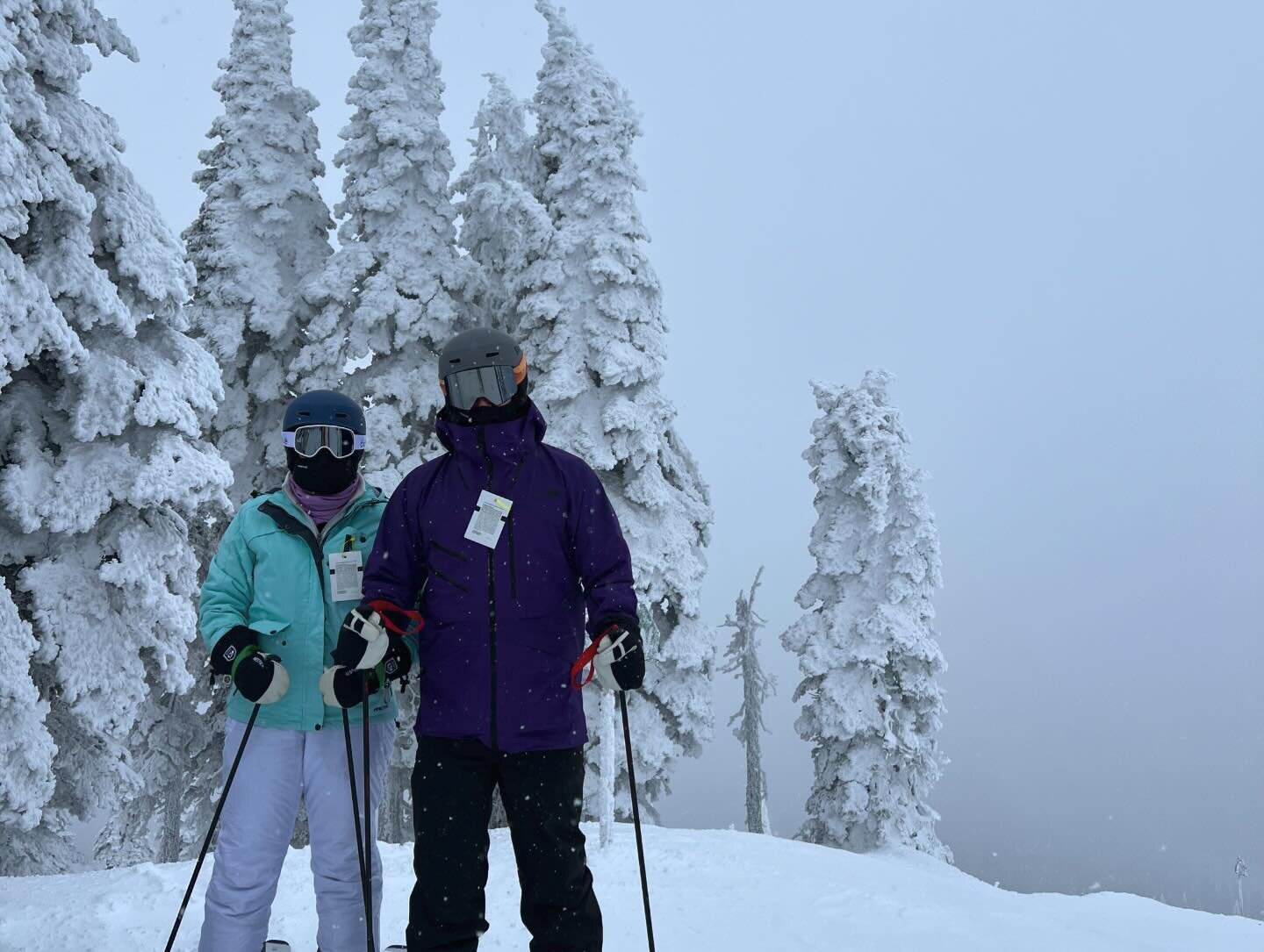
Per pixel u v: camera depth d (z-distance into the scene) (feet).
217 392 45.85
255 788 10.89
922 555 85.61
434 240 76.33
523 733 9.67
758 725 97.55
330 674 10.11
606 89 76.64
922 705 83.66
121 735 40.73
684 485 75.82
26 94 39.11
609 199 74.08
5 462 40.73
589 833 35.81
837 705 82.48
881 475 84.84
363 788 11.00
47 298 37.91
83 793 43.29
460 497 10.08
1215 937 28.19
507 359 10.10
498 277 80.89
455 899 9.60
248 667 10.33
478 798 9.87
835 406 89.20
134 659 41.39
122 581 40.93
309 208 79.51
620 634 9.54
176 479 42.14
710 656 70.59
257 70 78.89
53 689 41.42
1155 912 31.65
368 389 73.87
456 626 9.87
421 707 10.12
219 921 10.68
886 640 83.05
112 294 40.83
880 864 35.24
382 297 72.90
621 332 71.87
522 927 17.89
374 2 80.02
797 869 27.84
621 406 69.77
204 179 79.51
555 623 10.01
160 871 19.40
